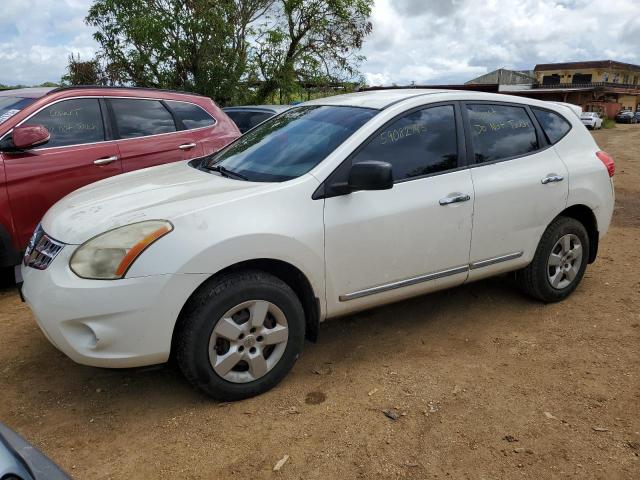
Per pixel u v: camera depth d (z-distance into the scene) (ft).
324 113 13.24
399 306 15.16
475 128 13.33
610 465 8.84
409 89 14.56
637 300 15.53
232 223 9.90
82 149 17.61
